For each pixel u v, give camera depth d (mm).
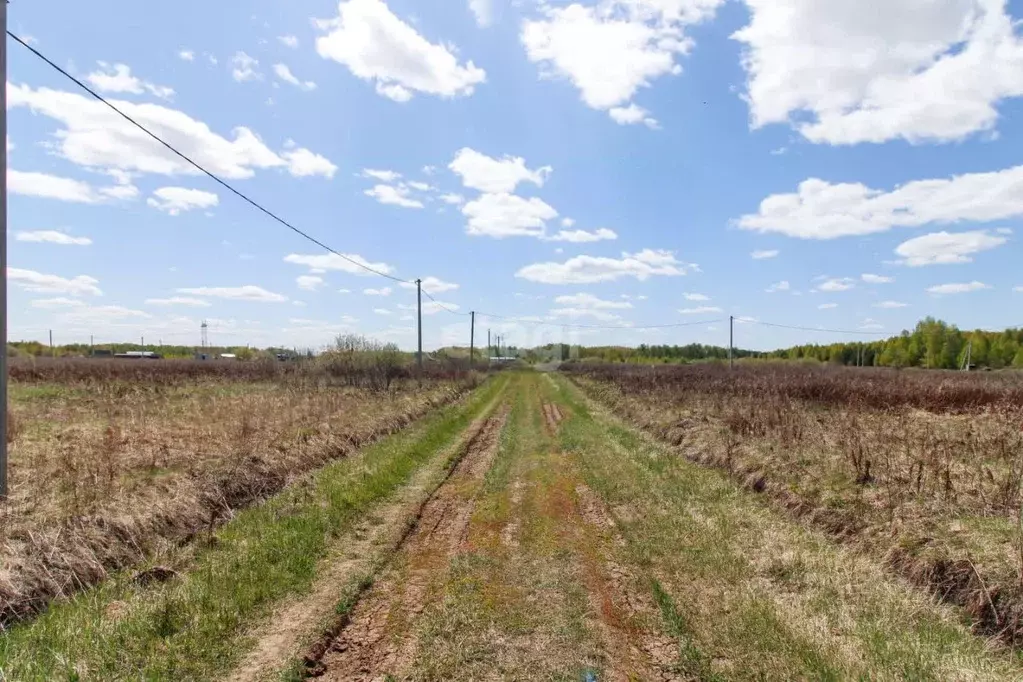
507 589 6105
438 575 6516
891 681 4223
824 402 19234
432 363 52875
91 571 6012
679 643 4930
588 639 5027
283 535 7418
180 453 10406
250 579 6055
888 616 5285
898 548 6465
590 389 34562
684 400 20312
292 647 4848
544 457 13695
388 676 4473
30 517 6637
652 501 9438
